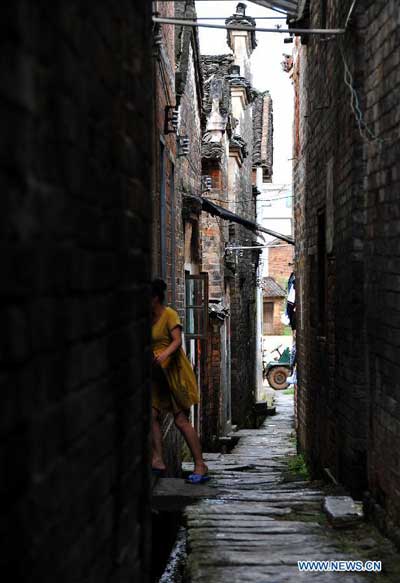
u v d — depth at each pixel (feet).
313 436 33.14
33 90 5.54
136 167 9.50
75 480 6.82
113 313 8.26
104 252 7.82
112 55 8.14
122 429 8.76
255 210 86.02
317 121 31.89
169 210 30.81
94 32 7.34
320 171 30.86
